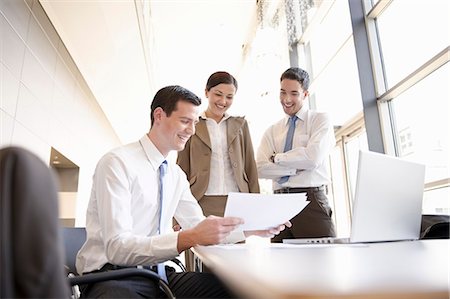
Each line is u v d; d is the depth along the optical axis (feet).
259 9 14.26
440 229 4.94
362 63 10.14
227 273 1.87
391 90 9.28
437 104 7.96
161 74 19.44
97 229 3.88
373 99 9.89
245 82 19.35
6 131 8.45
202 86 21.04
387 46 9.89
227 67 19.03
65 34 11.90
